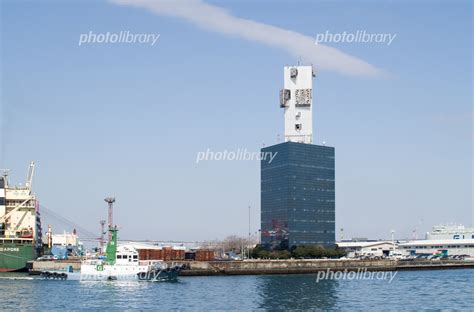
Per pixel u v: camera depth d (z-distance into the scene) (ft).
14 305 485.97
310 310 468.34
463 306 492.95
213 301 526.57
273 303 513.45
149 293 590.55
